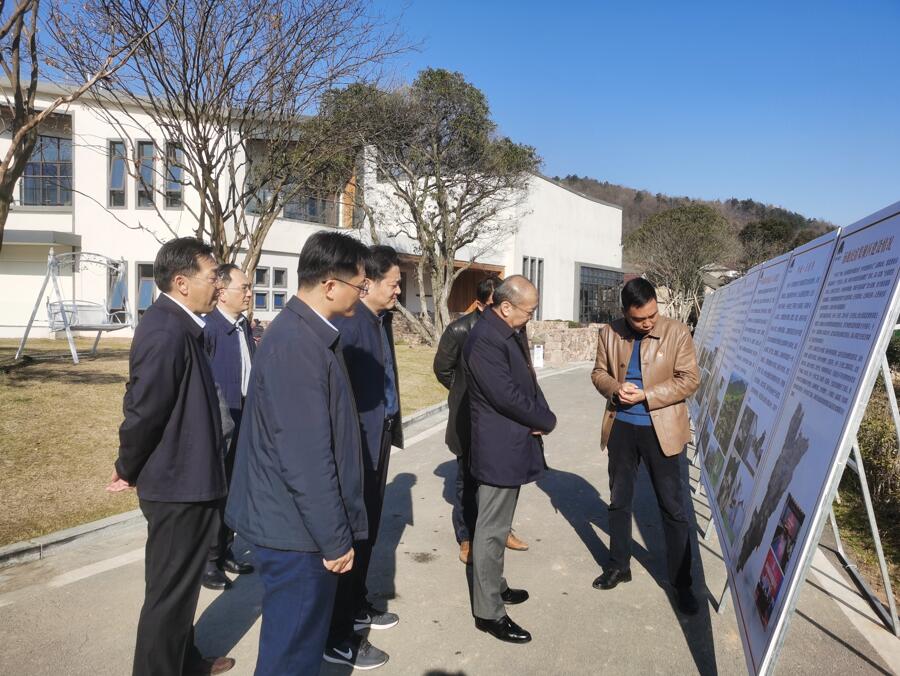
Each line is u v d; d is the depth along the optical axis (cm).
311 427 225
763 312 472
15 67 810
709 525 504
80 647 330
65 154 1788
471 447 356
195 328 290
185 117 927
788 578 234
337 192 1298
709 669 324
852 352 246
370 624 362
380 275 354
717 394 596
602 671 321
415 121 1838
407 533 511
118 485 278
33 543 441
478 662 329
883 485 570
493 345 341
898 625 358
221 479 288
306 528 229
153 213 1775
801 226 9212
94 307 1279
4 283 1820
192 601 280
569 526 536
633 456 413
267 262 1905
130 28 820
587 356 2538
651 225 3762
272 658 233
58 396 798
